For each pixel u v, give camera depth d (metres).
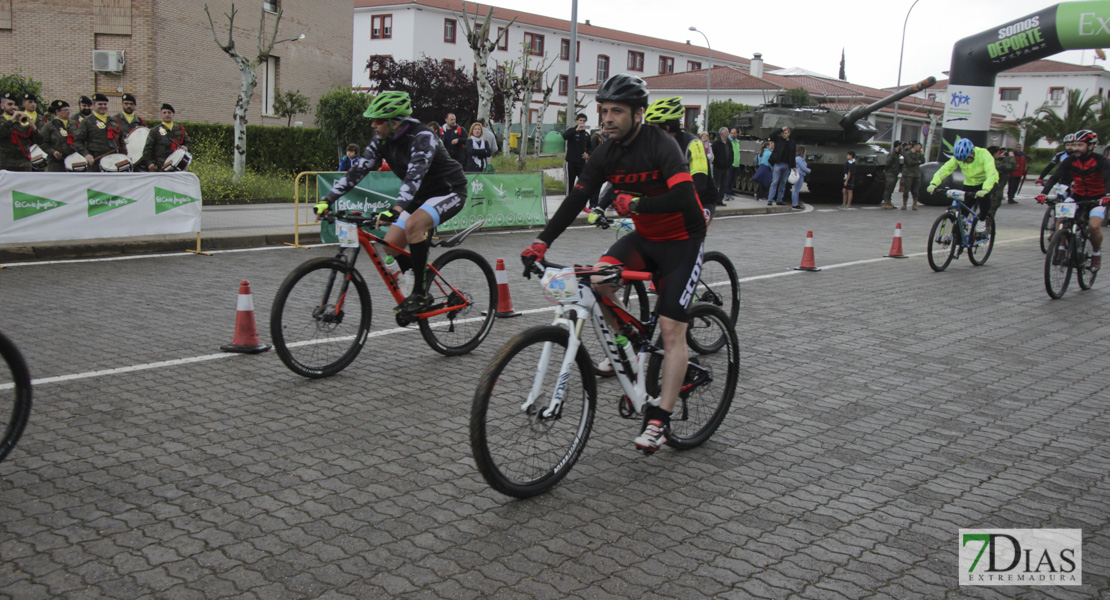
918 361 6.20
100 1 21.48
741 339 6.74
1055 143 56.09
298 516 3.45
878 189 23.31
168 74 22.36
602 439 4.45
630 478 3.95
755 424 4.75
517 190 13.91
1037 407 5.17
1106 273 10.87
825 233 15.14
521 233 13.47
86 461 3.96
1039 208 22.77
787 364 6.04
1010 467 4.19
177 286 8.23
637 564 3.13
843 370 5.91
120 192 9.89
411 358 5.98
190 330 6.49
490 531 3.37
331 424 4.56
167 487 3.70
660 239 4.11
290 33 27.09
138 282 8.38
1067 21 20.59
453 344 6.10
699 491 3.82
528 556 3.17
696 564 3.14
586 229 14.29
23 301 7.32
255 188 17.03
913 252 12.55
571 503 3.66
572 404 3.85
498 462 3.56
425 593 2.89
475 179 13.20
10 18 21.39
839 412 5.00
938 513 3.64
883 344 6.70
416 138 5.55
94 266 9.23
